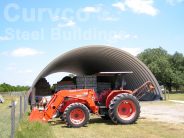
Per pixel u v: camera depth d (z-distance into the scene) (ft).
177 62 217.56
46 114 45.70
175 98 117.60
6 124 43.04
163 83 213.66
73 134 38.65
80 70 163.94
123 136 36.88
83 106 44.75
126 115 47.34
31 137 34.91
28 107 81.15
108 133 39.09
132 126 44.91
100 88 64.03
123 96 47.21
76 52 102.47
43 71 90.07
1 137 32.86
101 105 49.03
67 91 46.80
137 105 47.42
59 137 36.73
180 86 218.38
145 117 56.59
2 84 209.36
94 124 47.34
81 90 47.42
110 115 46.85
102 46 97.19
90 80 77.15
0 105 84.17
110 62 118.32
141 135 37.27
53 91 98.68
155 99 102.22
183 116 57.57
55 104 46.06
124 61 107.76
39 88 97.91
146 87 56.03
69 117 44.11
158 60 209.97
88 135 37.91
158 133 38.50
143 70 102.94
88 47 97.30
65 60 114.93
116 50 99.35
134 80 115.14
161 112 65.87
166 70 207.51
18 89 224.33
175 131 39.88
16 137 34.09
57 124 47.29
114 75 51.31
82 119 44.68
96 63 130.41
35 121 42.86
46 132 38.47
